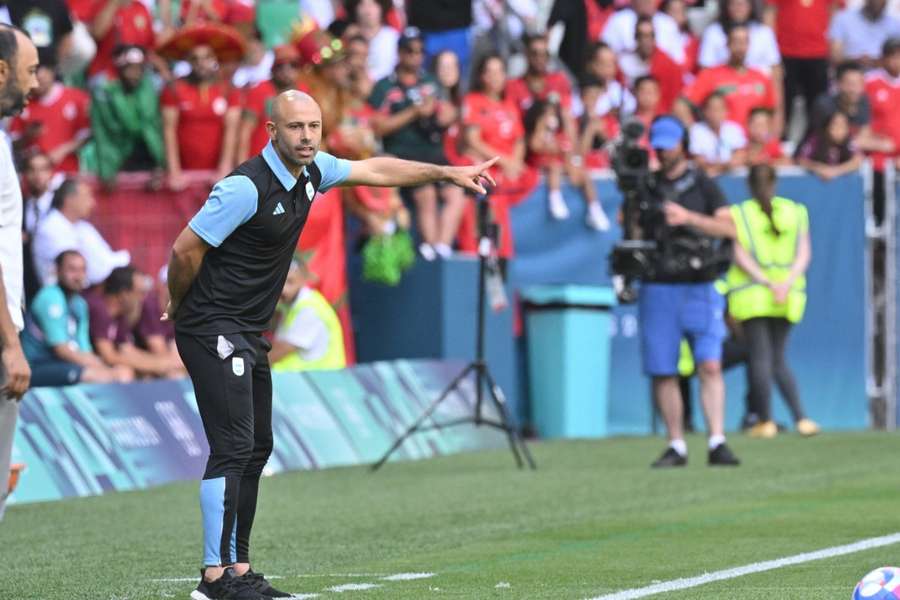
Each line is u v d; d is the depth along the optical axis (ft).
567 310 181.57
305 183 73.15
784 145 212.23
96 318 145.79
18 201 72.74
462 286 173.99
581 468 145.28
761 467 143.13
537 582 79.36
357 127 162.40
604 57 197.98
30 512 115.75
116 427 132.26
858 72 199.11
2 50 70.64
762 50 206.90
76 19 168.86
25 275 146.10
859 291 195.31
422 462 152.25
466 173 77.10
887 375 197.47
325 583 79.82
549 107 185.26
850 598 72.79
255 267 72.69
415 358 173.47
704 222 143.43
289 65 159.02
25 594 78.69
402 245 169.48
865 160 196.65
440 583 79.36
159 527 107.04
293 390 147.23
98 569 87.71
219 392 72.49
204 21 182.19
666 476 136.36
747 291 174.91
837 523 102.32
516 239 183.21
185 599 75.77
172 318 73.72
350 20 193.16
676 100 198.80
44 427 125.70
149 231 159.63
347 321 165.07
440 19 199.82
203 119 163.22
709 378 145.69
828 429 193.16
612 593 75.20
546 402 182.91
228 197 70.90
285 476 139.44
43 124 162.30
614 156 145.69
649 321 145.18
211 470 72.79
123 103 158.10
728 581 78.84
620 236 189.06
